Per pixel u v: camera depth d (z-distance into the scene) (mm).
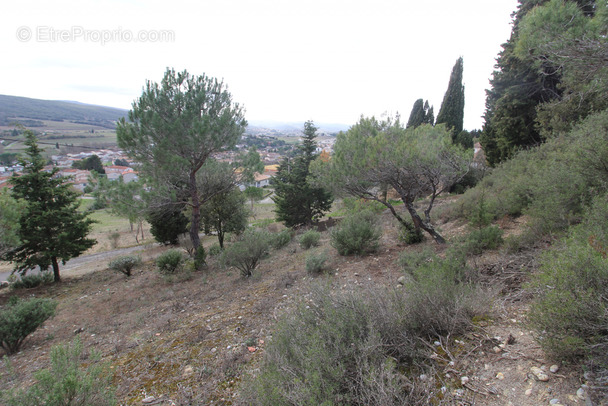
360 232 7676
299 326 2768
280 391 1901
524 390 2031
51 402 2188
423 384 2197
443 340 2773
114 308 7590
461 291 3207
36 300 5949
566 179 4820
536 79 13414
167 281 9469
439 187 7371
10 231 10617
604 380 1815
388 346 2611
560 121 9477
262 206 42094
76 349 2795
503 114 15562
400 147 6555
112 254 20484
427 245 7117
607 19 4152
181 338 4457
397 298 3059
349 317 2637
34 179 12406
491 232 5441
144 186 10891
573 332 2066
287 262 8977
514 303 3232
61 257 12438
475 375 2271
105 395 2553
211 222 14242
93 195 10430
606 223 3127
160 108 9648
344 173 7113
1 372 4395
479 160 19797
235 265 8109
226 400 2746
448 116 26219
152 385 3262
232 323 4723
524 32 4996
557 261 2383
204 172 12031
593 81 4809
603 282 2062
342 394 2025
